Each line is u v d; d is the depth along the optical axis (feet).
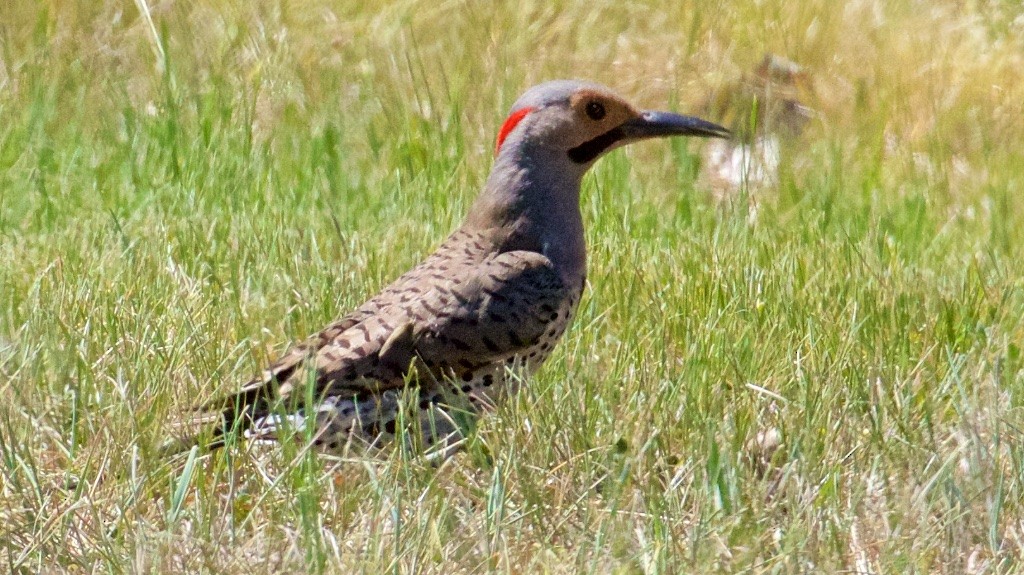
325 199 61.52
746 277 51.93
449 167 64.95
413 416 40.14
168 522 35.73
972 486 38.42
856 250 53.67
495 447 39.96
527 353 41.60
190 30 75.20
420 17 79.25
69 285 49.08
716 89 75.92
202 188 61.05
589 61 77.61
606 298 50.88
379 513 36.09
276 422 39.37
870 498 39.06
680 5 82.12
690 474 39.34
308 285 49.90
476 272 41.16
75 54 74.28
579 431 41.06
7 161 64.08
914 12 83.92
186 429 40.16
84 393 42.22
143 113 69.41
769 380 44.91
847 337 46.80
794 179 68.33
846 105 75.41
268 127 69.77
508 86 72.54
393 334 40.19
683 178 66.28
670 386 43.39
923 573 35.78
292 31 77.15
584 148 43.01
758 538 36.09
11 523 36.91
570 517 37.70
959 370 45.39
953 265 57.00
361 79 73.92
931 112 74.84
